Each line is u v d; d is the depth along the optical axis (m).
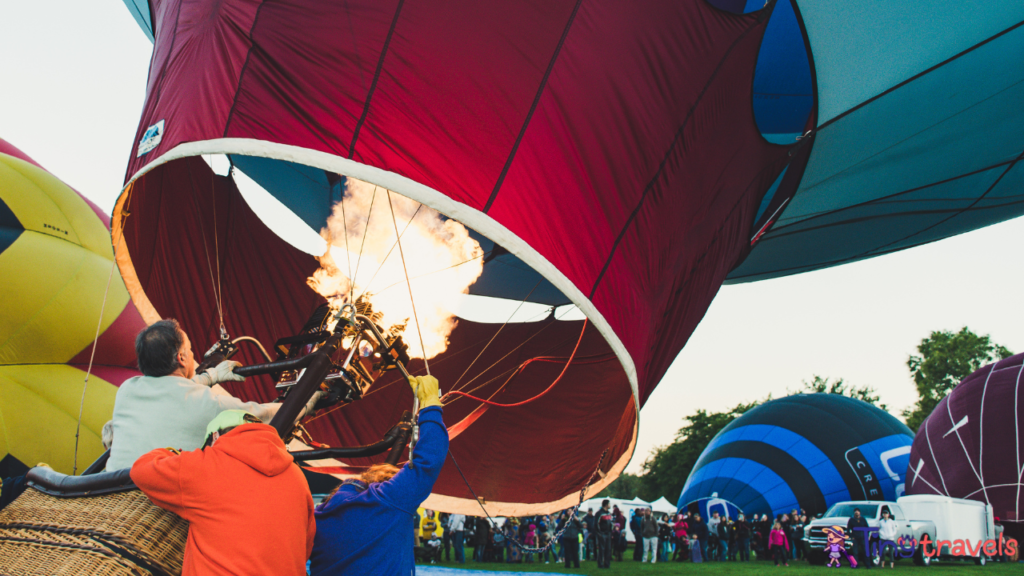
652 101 3.91
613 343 3.38
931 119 7.14
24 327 8.34
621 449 4.76
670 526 18.44
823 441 19.94
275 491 1.66
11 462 7.76
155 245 4.48
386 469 2.23
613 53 3.78
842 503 15.27
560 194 3.38
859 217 8.97
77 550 1.67
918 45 6.40
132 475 1.64
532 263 3.11
